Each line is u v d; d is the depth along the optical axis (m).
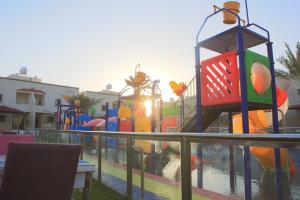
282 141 1.99
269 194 2.38
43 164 2.21
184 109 10.08
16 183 2.16
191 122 7.72
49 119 36.50
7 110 27.23
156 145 3.64
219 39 7.02
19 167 2.16
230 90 5.99
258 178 2.43
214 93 6.34
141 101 12.31
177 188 3.21
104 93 40.94
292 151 2.29
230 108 6.61
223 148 2.68
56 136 8.38
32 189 2.20
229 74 6.05
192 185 2.96
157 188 3.58
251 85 5.84
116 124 13.91
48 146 2.22
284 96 8.70
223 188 2.66
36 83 35.72
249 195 2.46
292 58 19.00
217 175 2.72
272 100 6.39
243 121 5.52
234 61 5.98
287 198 2.28
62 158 2.27
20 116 33.94
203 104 6.57
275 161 2.38
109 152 4.96
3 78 33.34
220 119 14.72
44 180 2.22
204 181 2.80
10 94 33.59
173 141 3.26
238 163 2.55
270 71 6.53
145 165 3.86
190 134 2.94
